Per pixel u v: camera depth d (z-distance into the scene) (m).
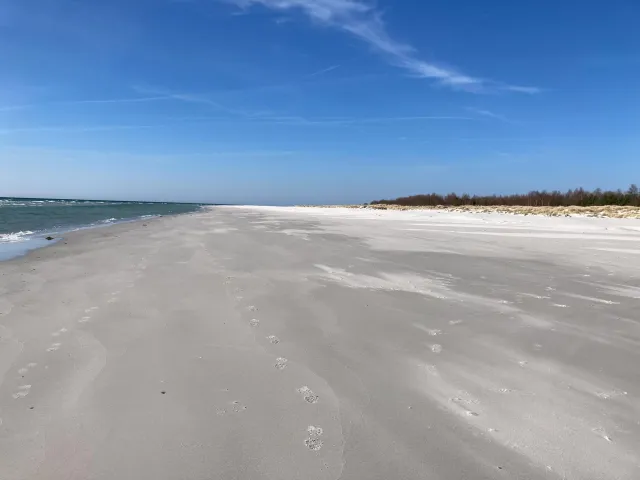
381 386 3.08
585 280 6.72
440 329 4.34
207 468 2.14
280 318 4.62
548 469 2.16
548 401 2.86
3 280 6.19
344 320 4.60
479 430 2.51
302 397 2.89
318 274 7.01
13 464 2.14
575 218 20.70
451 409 2.76
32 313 4.62
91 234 13.27
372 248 10.39
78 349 3.64
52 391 2.89
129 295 5.48
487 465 2.19
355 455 2.27
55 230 14.77
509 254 9.46
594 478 2.10
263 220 23.80
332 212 38.78
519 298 5.59
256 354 3.62
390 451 2.31
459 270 7.50
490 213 27.20
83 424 2.50
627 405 2.81
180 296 5.48
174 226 17.67
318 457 2.25
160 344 3.80
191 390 2.95
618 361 3.55
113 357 3.48
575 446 2.35
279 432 2.47
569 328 4.39
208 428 2.49
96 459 2.19
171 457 2.22
